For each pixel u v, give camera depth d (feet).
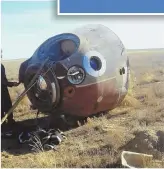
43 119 40.98
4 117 35.60
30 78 37.22
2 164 30.45
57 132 34.96
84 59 36.47
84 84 36.29
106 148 32.12
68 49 37.52
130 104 44.19
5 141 35.70
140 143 30.40
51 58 36.47
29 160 31.09
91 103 37.27
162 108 42.29
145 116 39.17
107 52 38.27
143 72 70.64
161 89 51.42
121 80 39.45
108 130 35.73
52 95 35.55
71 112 37.01
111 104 39.68
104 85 37.45
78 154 31.65
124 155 29.48
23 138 35.73
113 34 40.01
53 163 30.19
